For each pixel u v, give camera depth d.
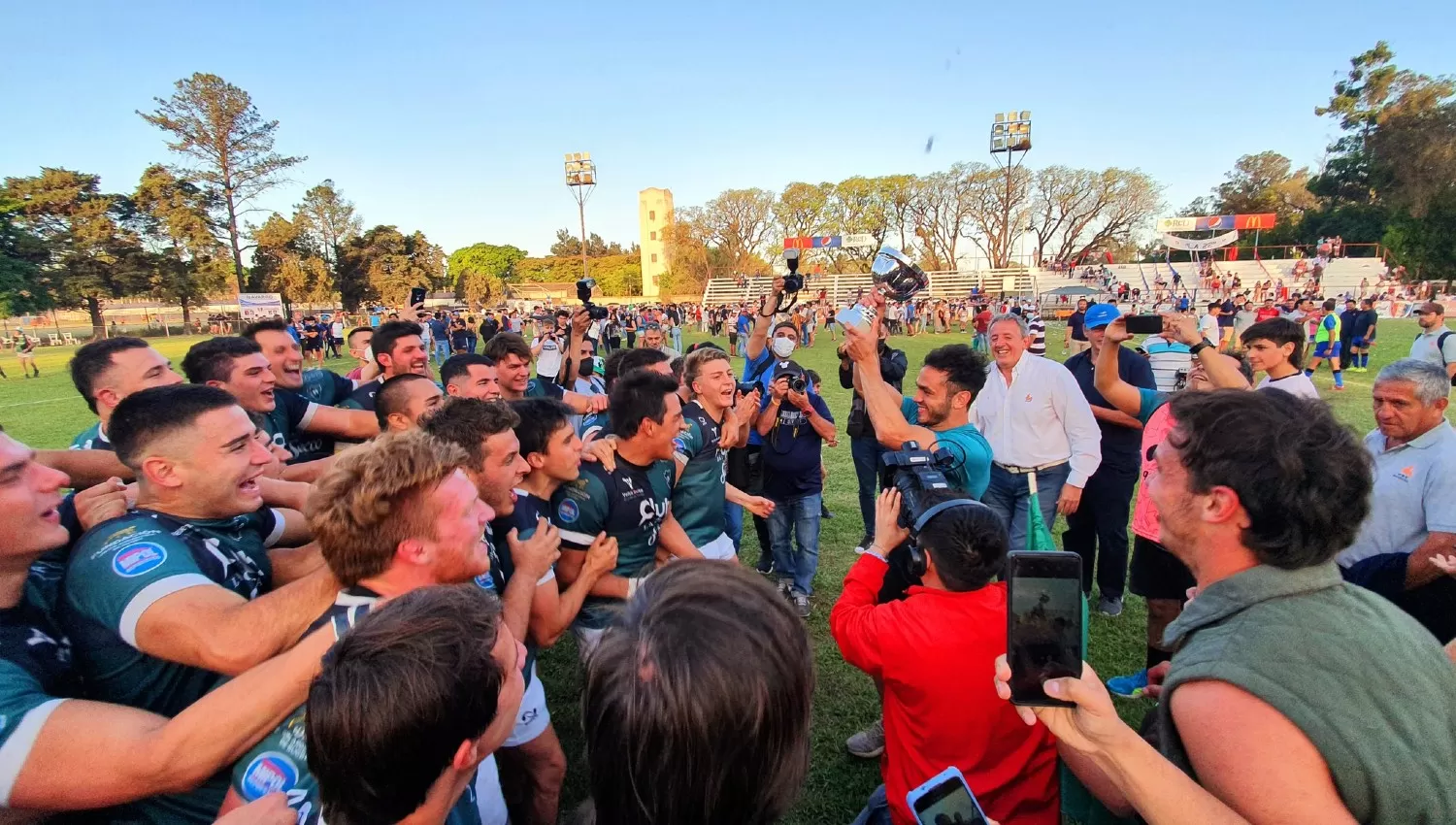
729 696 0.88
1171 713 1.05
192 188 36.81
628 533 2.52
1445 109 35.41
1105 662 3.54
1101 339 4.14
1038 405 3.60
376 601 1.35
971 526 1.61
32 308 35.19
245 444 1.71
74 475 2.39
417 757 0.99
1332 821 0.87
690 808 0.92
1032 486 3.01
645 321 27.70
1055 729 1.09
